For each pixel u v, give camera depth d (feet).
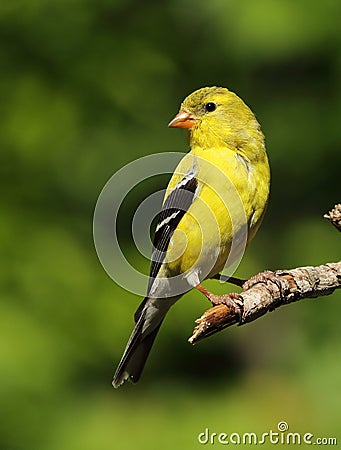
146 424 45.98
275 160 56.49
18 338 39.99
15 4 44.55
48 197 43.83
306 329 50.03
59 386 41.55
